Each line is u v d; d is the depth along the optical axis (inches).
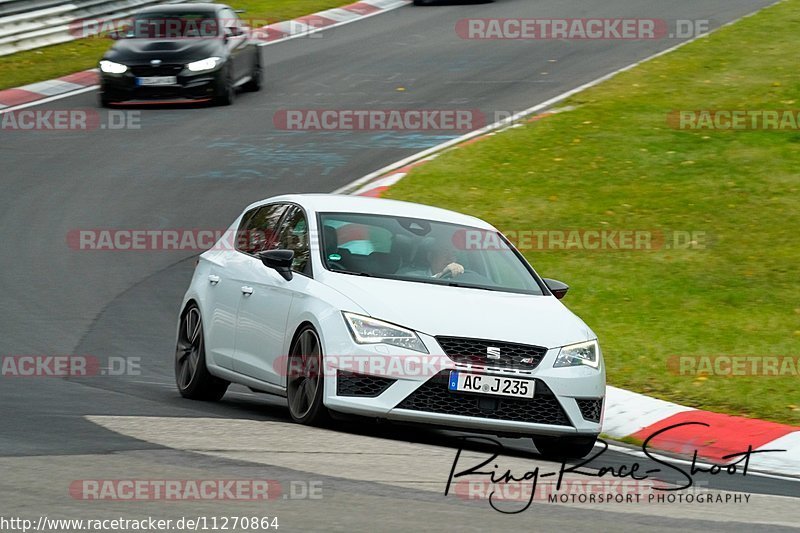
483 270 1269.7
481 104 3289.9
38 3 4042.8
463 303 1163.9
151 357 1647.4
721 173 2568.9
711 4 4658.0
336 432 1134.4
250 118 3238.2
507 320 1152.8
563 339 1155.9
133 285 2006.6
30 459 917.2
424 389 1095.0
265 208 1387.8
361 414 1103.0
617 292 1961.1
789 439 1312.7
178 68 3277.6
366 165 2741.1
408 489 900.6
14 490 812.6
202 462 941.8
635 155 2704.2
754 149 2714.1
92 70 3772.1
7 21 3897.6
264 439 1066.1
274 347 1221.1
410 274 1223.5
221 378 1338.6
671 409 1428.4
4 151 2874.0
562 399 1126.4
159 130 3107.8
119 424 1119.6
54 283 1993.1
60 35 4094.5
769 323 1798.7
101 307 1879.9
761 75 3380.9
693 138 2817.4
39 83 3575.3
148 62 3277.6
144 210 2437.3
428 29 4421.8
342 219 1279.5
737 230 2246.6
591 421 1153.4
